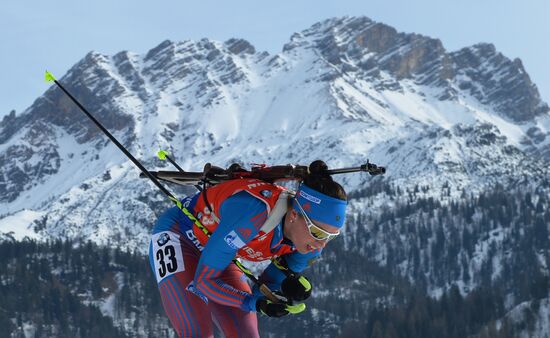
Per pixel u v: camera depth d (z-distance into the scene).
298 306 5.50
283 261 6.03
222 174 6.09
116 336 199.38
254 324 5.94
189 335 5.83
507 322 139.25
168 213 6.36
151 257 6.30
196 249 6.17
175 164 6.61
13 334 194.88
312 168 5.57
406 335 150.25
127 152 6.36
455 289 164.38
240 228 5.54
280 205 5.62
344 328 183.00
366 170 5.45
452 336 150.88
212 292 5.66
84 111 6.50
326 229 5.47
